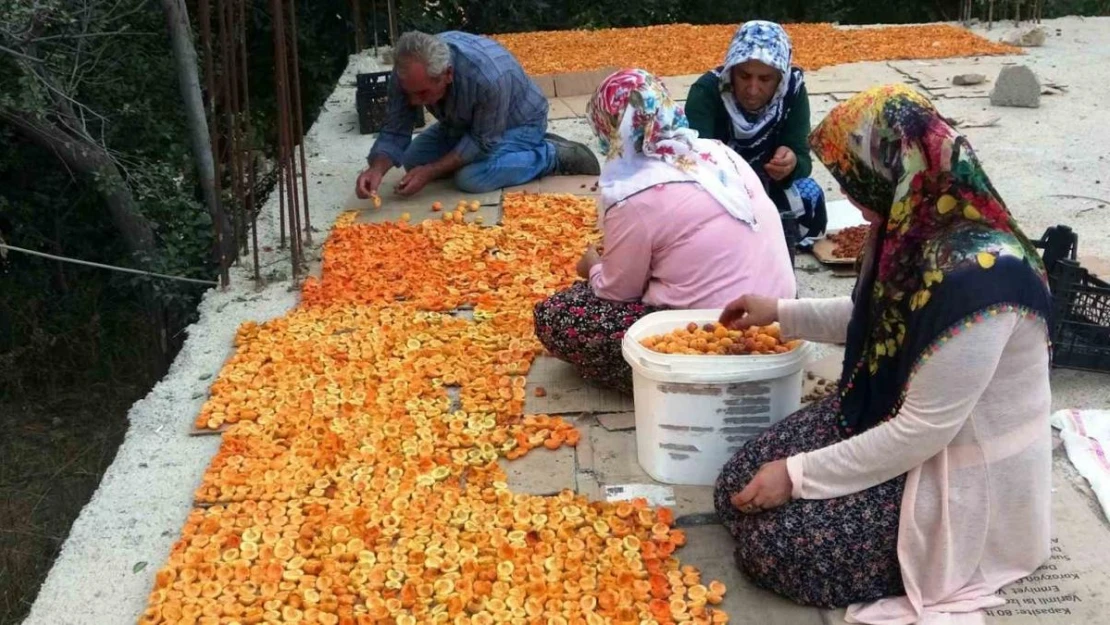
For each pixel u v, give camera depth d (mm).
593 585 2842
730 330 3365
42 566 5875
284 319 4602
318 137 7770
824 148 2629
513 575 2898
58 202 8656
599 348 3713
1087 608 2646
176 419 3854
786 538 2695
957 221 2455
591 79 8930
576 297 3791
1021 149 6980
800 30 11133
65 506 6562
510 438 3617
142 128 8266
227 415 3799
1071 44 10086
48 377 8219
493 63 6020
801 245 5277
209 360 4328
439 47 5738
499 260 5191
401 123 6227
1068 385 3990
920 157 2439
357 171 6906
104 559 3070
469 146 6207
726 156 3672
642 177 3508
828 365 4074
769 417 3209
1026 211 5883
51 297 8695
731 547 3025
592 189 6363
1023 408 2557
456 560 2959
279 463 3441
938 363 2408
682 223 3482
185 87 6641
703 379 3119
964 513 2598
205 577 2916
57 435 7523
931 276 2428
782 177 4762
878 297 2598
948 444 2547
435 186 6500
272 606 2797
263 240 5750
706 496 3256
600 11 13477
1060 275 3916
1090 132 7289
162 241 7766
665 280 3572
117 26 7867
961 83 8695
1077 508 3094
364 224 5828
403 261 5223
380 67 9805
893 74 9133
